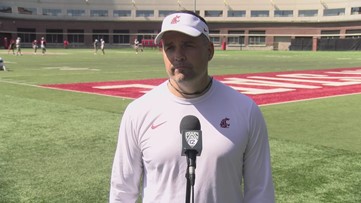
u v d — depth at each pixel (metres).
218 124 2.15
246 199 2.28
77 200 4.48
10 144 6.73
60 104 10.94
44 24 84.38
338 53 56.88
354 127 8.37
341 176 5.29
